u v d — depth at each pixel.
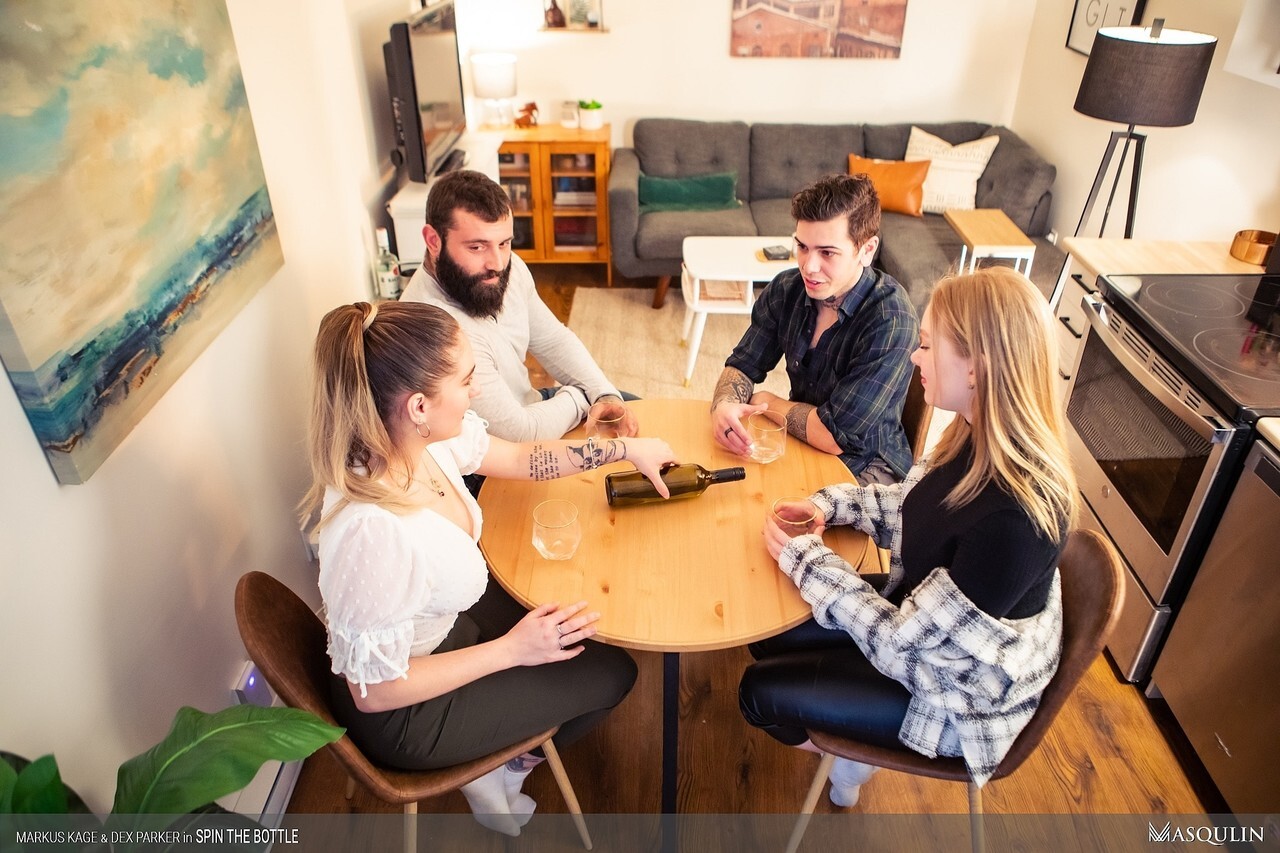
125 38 1.27
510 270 2.13
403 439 1.26
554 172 4.42
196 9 1.51
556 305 4.29
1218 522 1.81
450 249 1.86
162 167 1.38
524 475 1.66
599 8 4.51
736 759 1.97
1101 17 3.81
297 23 2.18
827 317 1.97
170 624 1.47
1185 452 1.85
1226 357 1.85
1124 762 1.96
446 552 1.31
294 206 2.12
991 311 1.21
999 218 3.87
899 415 1.96
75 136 1.15
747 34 4.55
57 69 1.11
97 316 1.20
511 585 1.45
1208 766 1.83
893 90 4.72
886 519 1.58
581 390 2.09
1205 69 2.85
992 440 1.23
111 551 1.30
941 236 4.12
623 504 1.62
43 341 1.08
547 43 4.61
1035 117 4.50
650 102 4.78
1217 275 2.26
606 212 4.49
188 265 1.46
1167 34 3.15
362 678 1.24
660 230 4.14
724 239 3.78
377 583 1.21
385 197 3.09
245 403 1.78
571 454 1.65
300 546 2.08
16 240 1.03
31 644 1.12
